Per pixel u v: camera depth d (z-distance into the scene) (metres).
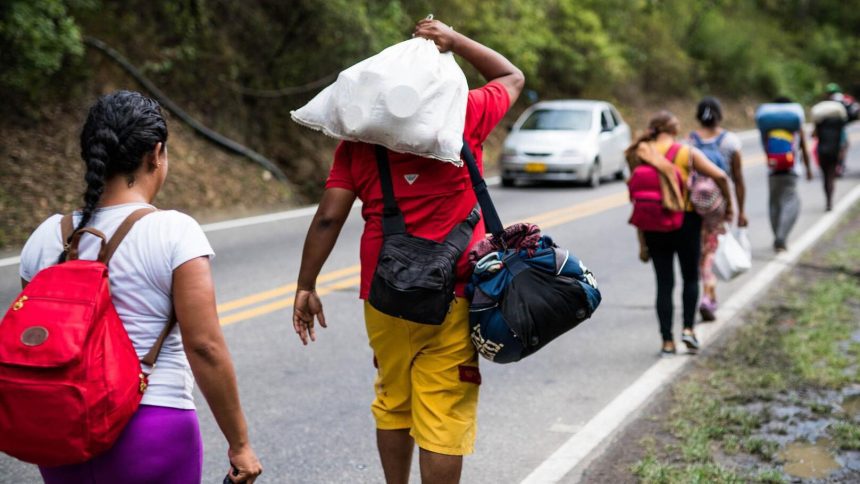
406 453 3.21
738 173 7.30
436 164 2.88
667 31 35.72
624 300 8.12
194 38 14.86
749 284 8.55
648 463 4.24
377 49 15.89
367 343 6.52
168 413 2.15
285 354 6.20
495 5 22.41
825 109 13.48
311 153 15.92
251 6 15.86
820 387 5.48
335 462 4.41
